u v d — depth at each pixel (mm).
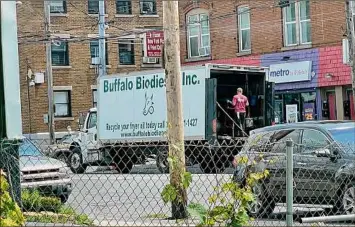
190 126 21641
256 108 23141
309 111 30109
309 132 11102
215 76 22672
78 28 38312
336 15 28922
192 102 21641
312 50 29891
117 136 24109
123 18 39375
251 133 11836
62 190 11078
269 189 9641
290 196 6383
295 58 30500
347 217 6559
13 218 5746
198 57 34438
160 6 40188
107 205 11453
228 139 21609
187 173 6762
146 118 23141
